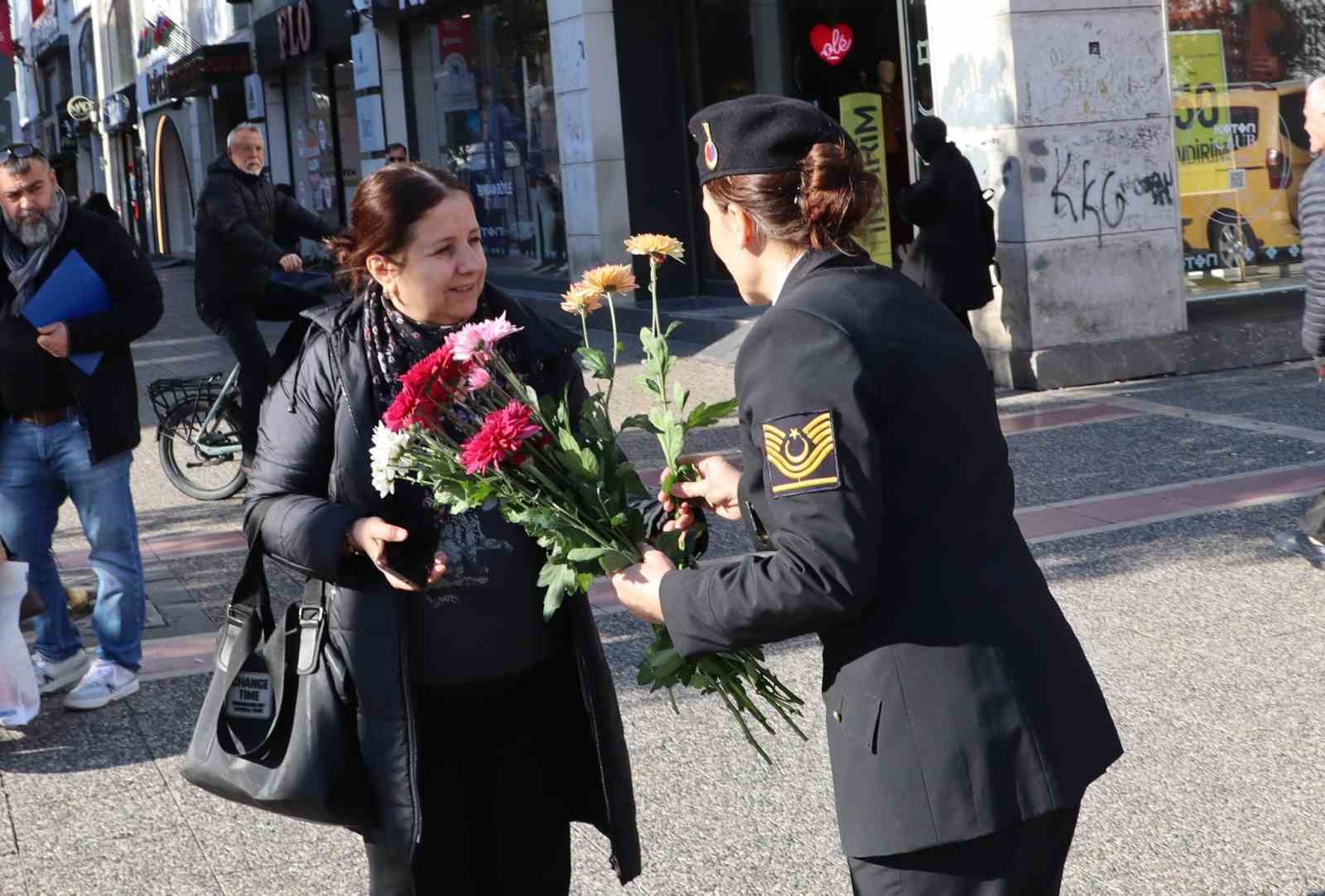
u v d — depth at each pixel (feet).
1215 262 37.22
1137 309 35.63
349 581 9.00
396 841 8.84
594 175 49.70
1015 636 7.20
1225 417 30.32
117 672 17.47
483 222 62.18
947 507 7.13
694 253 50.67
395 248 9.01
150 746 16.22
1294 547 20.66
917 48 40.88
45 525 17.22
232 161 27.68
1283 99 37.55
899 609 7.07
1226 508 23.50
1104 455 27.71
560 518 8.21
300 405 9.23
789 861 13.08
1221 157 37.11
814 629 6.98
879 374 7.00
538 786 9.75
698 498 8.46
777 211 7.41
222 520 27.40
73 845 13.89
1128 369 35.40
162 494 29.94
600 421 8.65
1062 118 34.73
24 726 16.87
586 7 49.06
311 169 84.89
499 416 7.98
